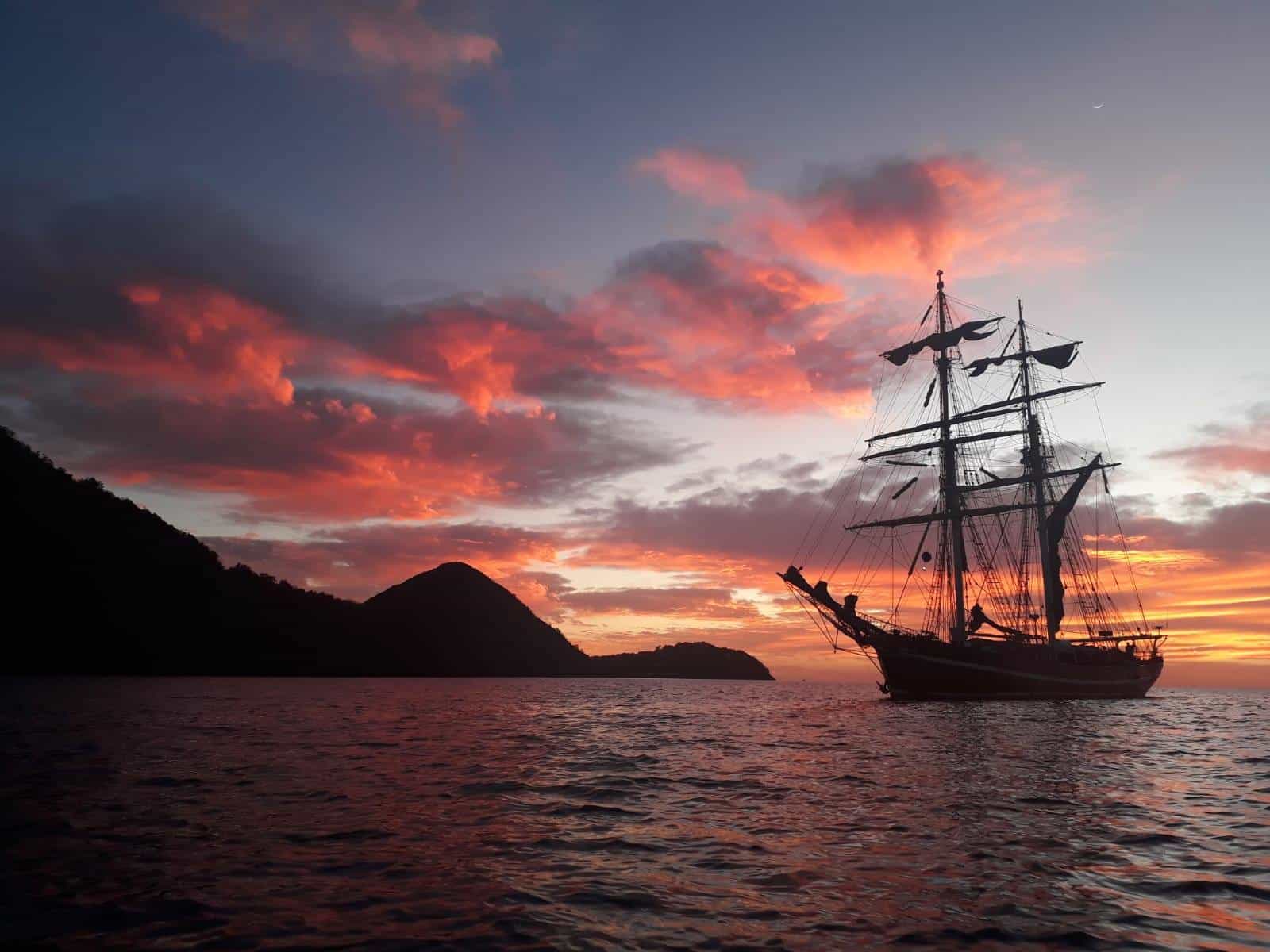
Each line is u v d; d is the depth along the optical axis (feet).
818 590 276.62
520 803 77.92
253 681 596.29
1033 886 47.96
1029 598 333.21
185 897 44.39
